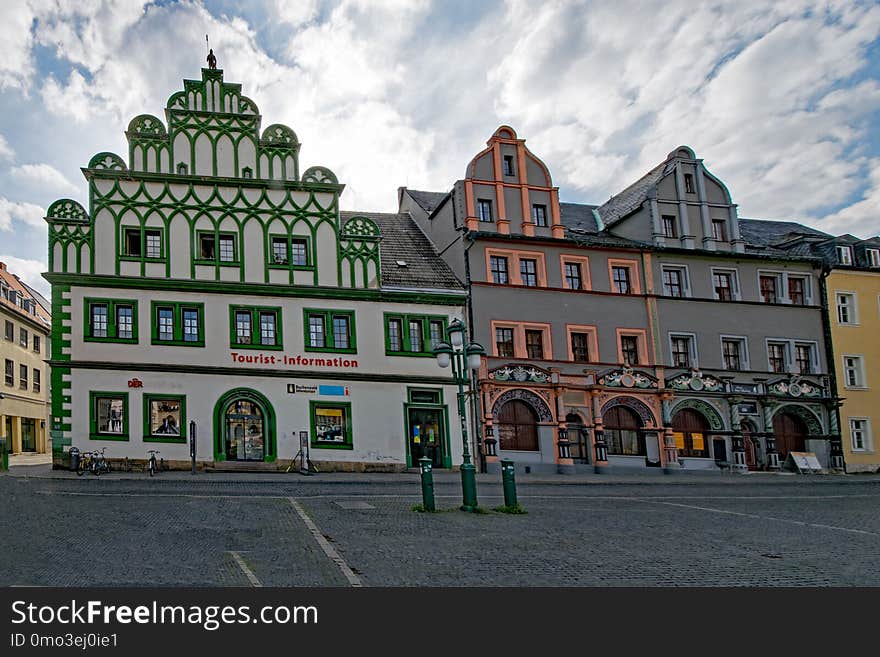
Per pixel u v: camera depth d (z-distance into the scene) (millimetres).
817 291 47938
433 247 44312
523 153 43188
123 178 35781
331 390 36781
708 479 38938
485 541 17375
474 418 38781
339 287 37750
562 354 41406
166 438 34062
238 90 38031
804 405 45531
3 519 17828
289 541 16547
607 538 18469
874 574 15023
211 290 35844
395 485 30359
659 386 42625
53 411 32906
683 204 45875
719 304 45281
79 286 34219
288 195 37906
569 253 42844
